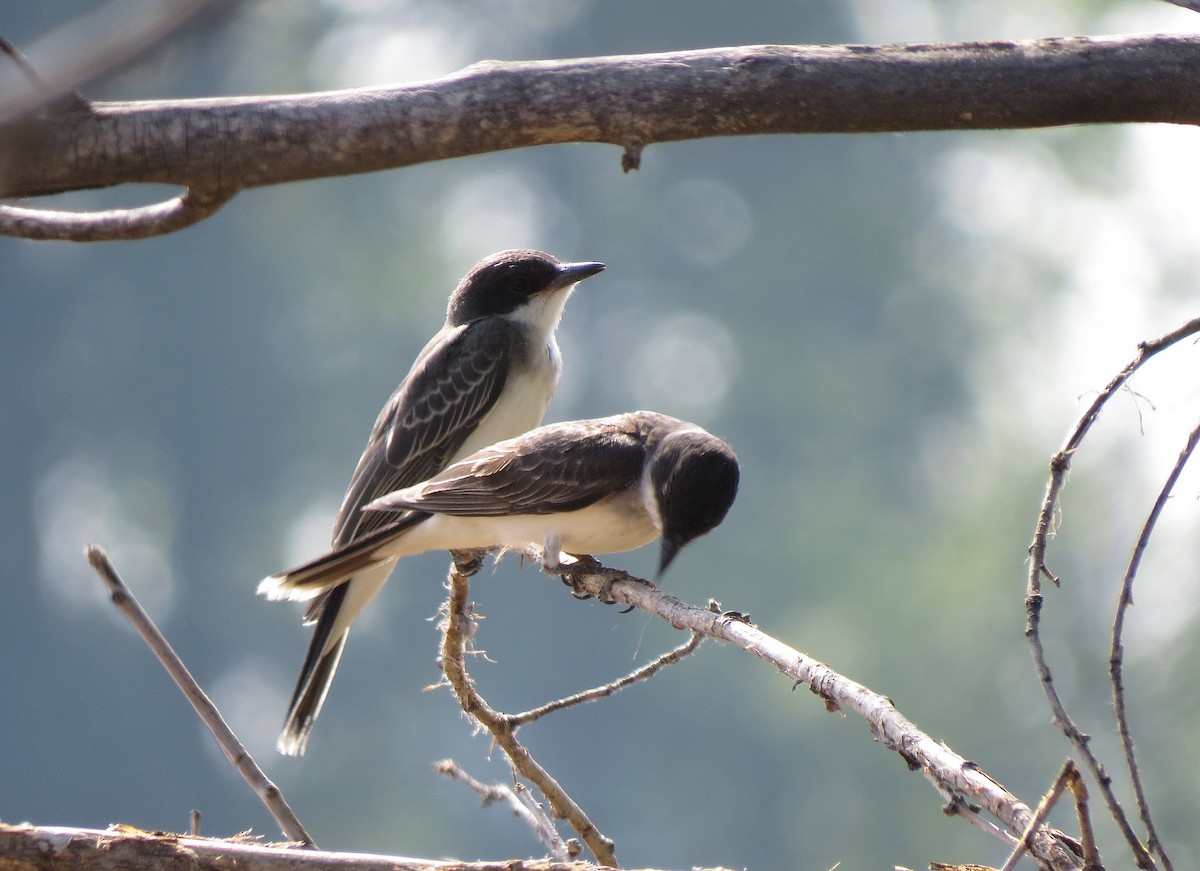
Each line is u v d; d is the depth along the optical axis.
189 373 29.58
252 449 29.64
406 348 29.75
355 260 29.77
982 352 28.94
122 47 1.75
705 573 26.39
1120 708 3.92
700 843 25.14
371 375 29.53
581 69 4.18
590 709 26.28
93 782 27.55
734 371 28.98
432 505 6.29
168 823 27.25
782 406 28.75
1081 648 17.33
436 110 4.06
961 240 29.95
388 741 26.64
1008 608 22.55
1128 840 3.41
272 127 3.94
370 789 26.38
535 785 4.97
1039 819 3.25
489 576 26.67
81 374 29.42
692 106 4.23
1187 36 4.39
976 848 22.39
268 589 6.44
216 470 29.50
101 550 4.51
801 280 29.77
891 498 27.84
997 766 21.28
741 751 25.17
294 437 29.72
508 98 4.10
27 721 27.95
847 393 28.64
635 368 30.30
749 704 25.22
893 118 4.35
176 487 29.48
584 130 4.21
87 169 3.86
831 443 28.27
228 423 29.66
